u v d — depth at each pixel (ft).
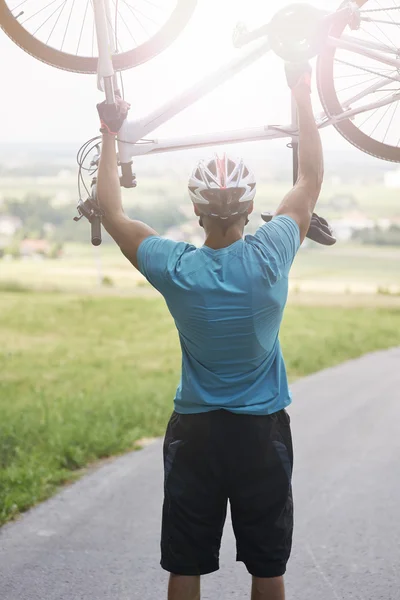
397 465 27.40
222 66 13.14
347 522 20.77
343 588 16.39
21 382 63.00
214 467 10.62
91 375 67.67
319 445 31.37
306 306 156.35
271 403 10.64
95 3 12.44
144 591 16.28
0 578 16.93
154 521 21.01
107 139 11.36
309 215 11.05
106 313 136.87
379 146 14.53
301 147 11.18
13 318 127.85
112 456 30.27
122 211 11.13
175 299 10.53
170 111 13.42
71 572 17.30
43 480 24.94
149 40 13.91
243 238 10.75
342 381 55.36
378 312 142.00
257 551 10.77
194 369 10.76
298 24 11.30
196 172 10.40
